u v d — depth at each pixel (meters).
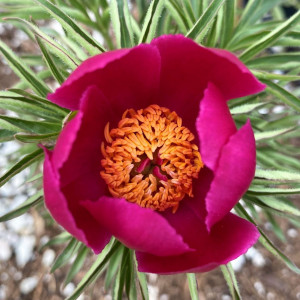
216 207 0.12
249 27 0.19
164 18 0.19
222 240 0.13
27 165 0.14
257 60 0.18
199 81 0.13
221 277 0.26
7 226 0.27
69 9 0.20
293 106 0.16
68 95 0.12
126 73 0.13
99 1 0.21
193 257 0.13
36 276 0.26
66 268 0.26
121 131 0.13
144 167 0.13
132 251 0.15
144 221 0.11
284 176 0.14
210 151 0.12
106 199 0.12
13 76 0.30
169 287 0.26
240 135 0.11
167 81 0.14
